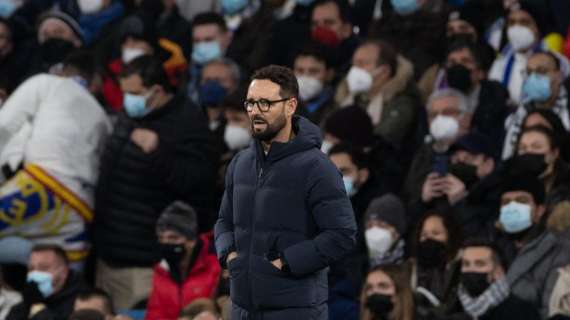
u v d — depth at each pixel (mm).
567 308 27312
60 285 30703
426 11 36125
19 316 30266
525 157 29141
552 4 35219
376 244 29594
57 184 31922
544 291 27609
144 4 38969
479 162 30672
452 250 28469
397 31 36281
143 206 31625
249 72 36750
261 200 19719
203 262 30141
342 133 31609
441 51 35625
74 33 37656
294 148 19688
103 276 32188
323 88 34375
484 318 27359
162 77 31828
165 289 30188
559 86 31531
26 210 31781
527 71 31484
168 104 31938
